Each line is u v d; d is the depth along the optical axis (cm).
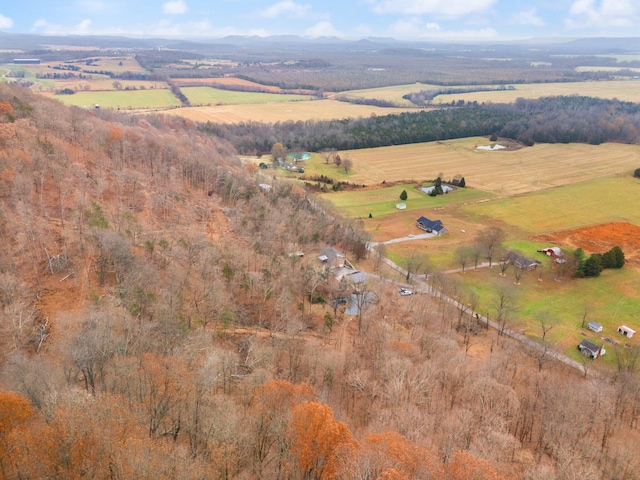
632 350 10400
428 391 7462
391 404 6925
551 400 7612
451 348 9156
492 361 8875
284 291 10275
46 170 11644
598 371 9656
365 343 9506
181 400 5606
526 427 7381
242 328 9294
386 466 4750
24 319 7756
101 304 8075
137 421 4978
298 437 5100
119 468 4250
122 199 12362
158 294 8881
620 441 7050
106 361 6312
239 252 11425
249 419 5556
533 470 5825
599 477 6291
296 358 8312
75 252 9581
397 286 12594
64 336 6975
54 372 5884
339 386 7819
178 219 12469
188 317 8619
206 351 7269
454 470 5000
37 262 9125
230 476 4875
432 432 6462
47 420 4728
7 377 5888
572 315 12169
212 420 5259
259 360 7638
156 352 6975
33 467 4184
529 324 11650
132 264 9288
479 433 6456
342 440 5103
